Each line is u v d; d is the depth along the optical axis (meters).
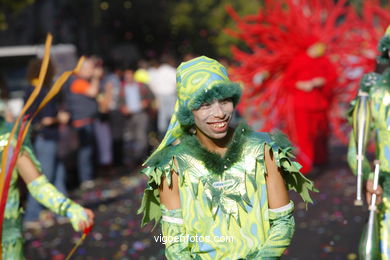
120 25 25.73
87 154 11.15
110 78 13.59
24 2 12.59
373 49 10.76
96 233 7.61
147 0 26.09
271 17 10.68
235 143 2.97
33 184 3.92
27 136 3.93
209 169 2.95
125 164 13.84
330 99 10.49
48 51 3.28
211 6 28.58
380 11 10.95
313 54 10.30
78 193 10.49
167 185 3.00
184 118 2.97
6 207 3.81
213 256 2.95
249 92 10.69
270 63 10.55
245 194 2.95
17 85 13.42
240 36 10.93
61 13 21.06
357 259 6.12
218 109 2.90
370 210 3.68
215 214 2.94
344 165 11.66
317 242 6.73
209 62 2.99
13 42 19.94
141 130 13.50
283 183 3.02
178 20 27.03
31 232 7.73
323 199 8.87
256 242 2.94
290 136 10.41
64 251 6.86
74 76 11.04
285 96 10.43
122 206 9.29
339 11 10.91
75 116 10.96
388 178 3.86
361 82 3.93
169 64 14.56
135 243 7.04
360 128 3.85
